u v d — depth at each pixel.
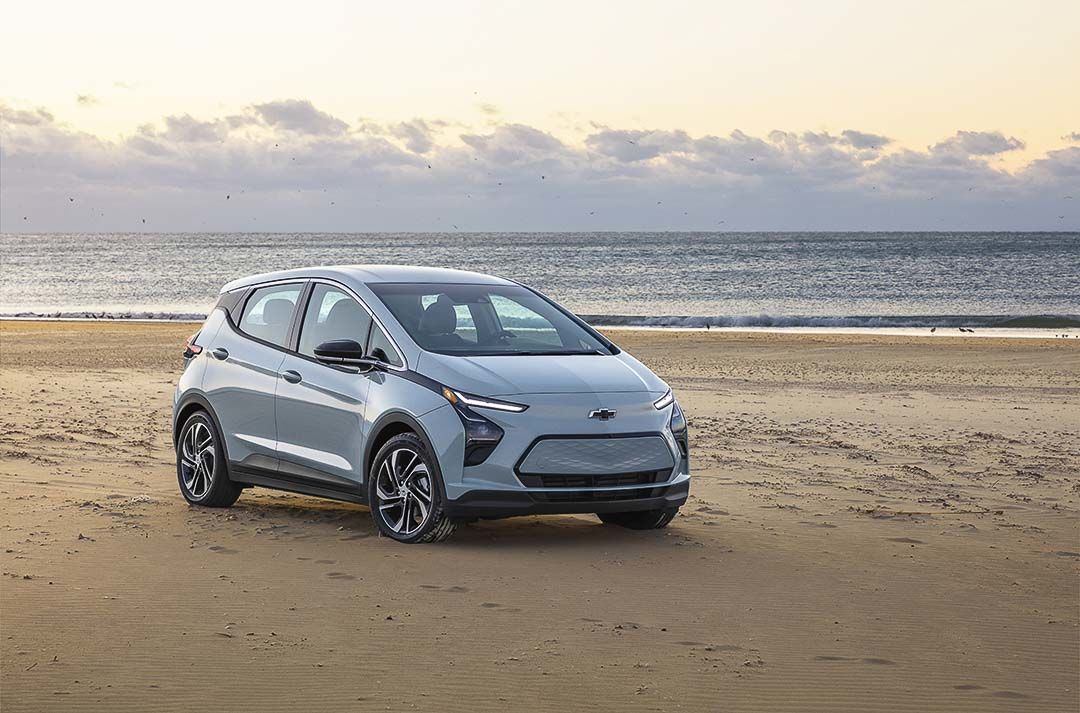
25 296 68.38
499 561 7.39
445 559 7.41
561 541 8.08
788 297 64.06
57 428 14.28
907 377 23.06
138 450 12.67
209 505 9.48
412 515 8.00
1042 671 5.38
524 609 6.24
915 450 13.30
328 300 8.92
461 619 6.02
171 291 73.50
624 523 8.63
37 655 5.36
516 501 7.59
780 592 6.73
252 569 7.09
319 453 8.58
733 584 6.89
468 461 7.61
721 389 20.52
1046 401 18.88
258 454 9.03
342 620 5.98
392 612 6.14
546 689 4.97
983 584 7.02
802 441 13.88
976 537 8.50
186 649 5.46
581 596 6.54
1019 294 64.81
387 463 8.07
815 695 4.98
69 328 38.69
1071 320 43.72
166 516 8.94
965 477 11.45
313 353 8.79
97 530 8.27
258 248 182.62
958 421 16.20
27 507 9.10
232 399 9.25
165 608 6.17
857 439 14.23
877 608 6.41
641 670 5.25
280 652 5.43
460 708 4.73
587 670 5.23
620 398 7.90
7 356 27.20
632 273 90.88
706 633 5.87
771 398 19.02
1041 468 12.09
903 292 67.12
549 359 8.27
